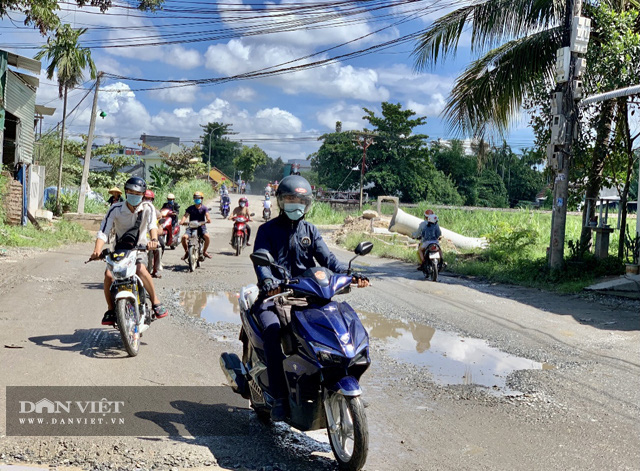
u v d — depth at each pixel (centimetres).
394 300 990
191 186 4481
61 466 344
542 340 732
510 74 1372
